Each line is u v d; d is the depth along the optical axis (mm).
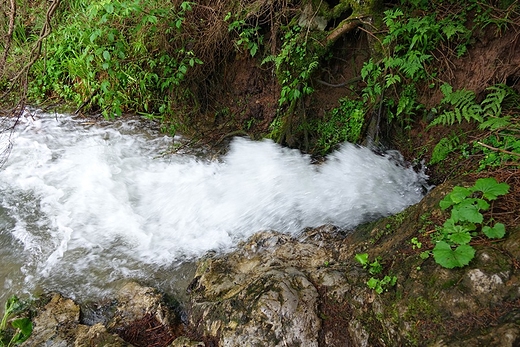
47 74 6402
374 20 4160
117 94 5762
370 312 2480
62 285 3479
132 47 5590
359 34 4484
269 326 2541
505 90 3479
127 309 3141
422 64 3955
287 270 2936
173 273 3529
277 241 3430
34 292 3422
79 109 6133
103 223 4145
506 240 2307
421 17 3926
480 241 2385
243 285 2977
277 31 4805
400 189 4004
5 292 3449
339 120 4668
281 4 4660
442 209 2676
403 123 4281
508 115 3357
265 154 4859
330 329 2555
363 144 4484
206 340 2748
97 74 6043
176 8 5074
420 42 3930
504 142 3166
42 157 5176
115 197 4457
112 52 5406
